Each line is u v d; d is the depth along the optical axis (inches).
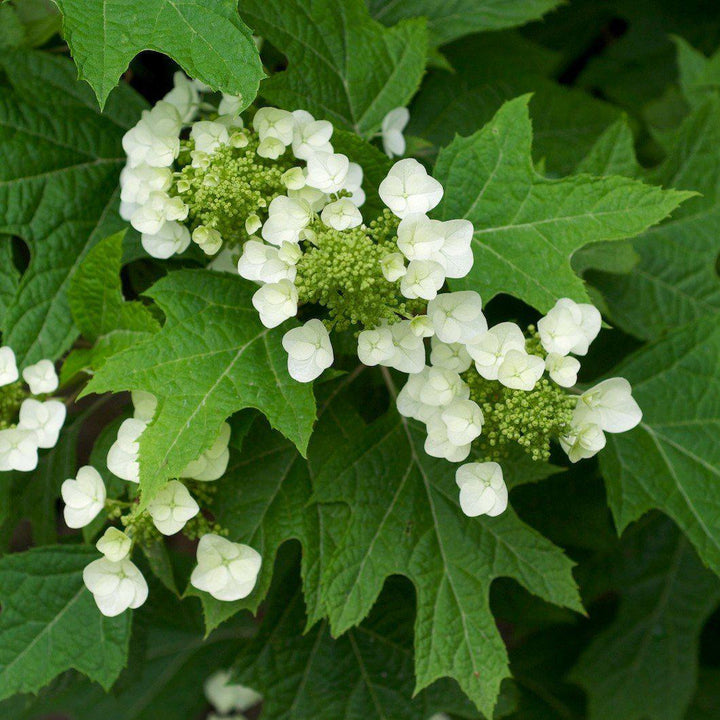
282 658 37.5
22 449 33.3
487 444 32.2
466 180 33.4
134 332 34.0
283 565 39.9
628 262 36.2
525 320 37.2
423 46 35.2
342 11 34.6
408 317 31.0
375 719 37.6
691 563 44.6
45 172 35.3
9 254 35.1
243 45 30.4
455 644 32.9
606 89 46.3
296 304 30.4
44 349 34.4
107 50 30.2
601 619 47.4
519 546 33.5
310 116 32.7
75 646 34.0
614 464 34.9
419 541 33.5
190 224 33.3
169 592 43.3
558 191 32.9
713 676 50.6
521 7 37.8
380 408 36.5
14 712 45.7
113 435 33.7
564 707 46.5
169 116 33.3
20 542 47.8
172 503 31.4
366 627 38.2
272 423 31.2
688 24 46.3
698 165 38.0
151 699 46.3
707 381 35.2
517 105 33.3
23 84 35.5
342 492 33.4
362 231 30.4
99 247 33.0
